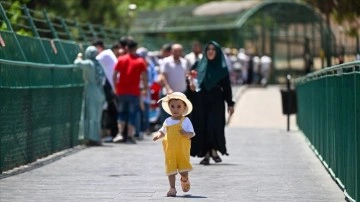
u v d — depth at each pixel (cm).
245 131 4759
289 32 10244
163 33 11050
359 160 1919
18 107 2823
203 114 2989
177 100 2241
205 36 10806
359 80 1919
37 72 3067
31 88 2978
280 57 10300
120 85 3909
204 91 2986
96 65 3734
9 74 2725
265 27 10275
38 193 2281
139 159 3153
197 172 2747
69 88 3516
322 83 2942
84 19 7762
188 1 14075
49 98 3222
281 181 2522
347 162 2136
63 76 3428
